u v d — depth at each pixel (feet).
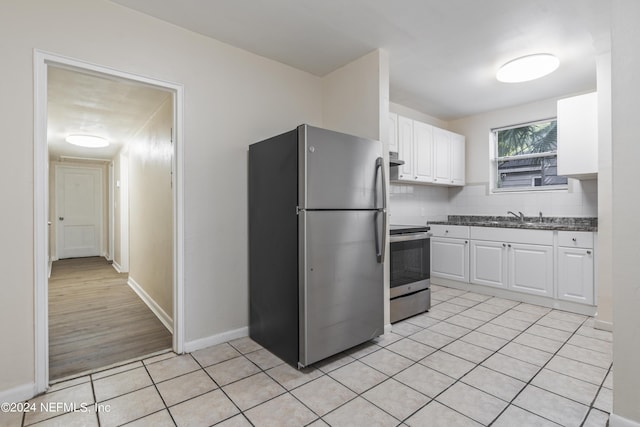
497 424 5.16
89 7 6.55
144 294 12.74
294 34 8.20
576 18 7.50
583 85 11.55
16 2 5.81
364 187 8.05
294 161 7.14
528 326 9.43
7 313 5.74
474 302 11.80
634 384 4.89
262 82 9.31
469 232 13.16
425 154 13.30
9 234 5.75
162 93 9.55
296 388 6.25
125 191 17.99
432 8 7.14
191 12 7.21
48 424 5.21
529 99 13.00
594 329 9.17
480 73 10.61
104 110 11.14
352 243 7.75
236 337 8.75
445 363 7.22
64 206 23.03
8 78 5.73
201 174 8.13
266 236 8.14
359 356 7.63
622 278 5.06
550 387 6.20
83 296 13.30
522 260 11.65
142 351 8.05
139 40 7.17
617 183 5.15
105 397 5.97
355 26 7.86
